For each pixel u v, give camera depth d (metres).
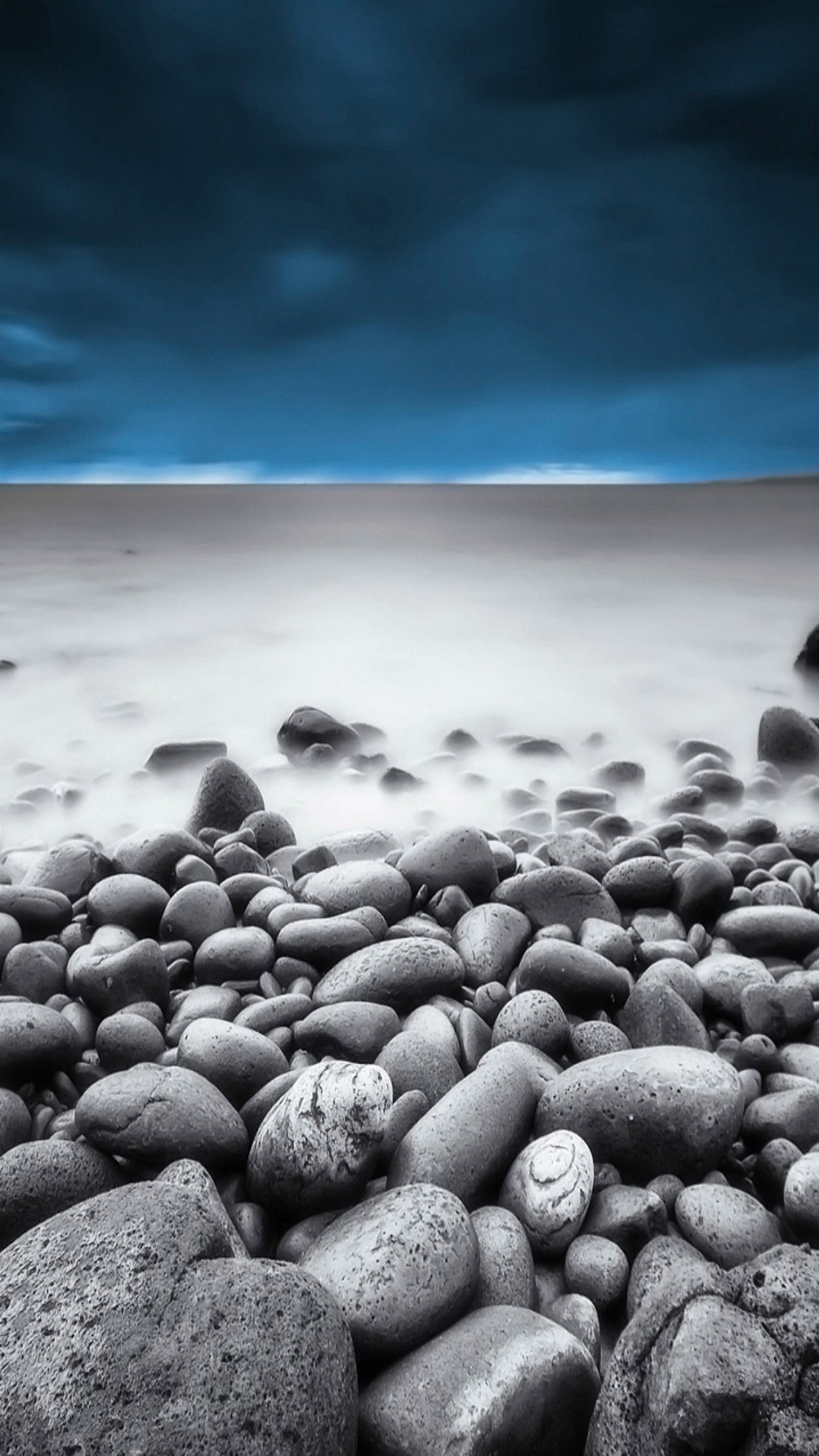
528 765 5.27
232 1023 2.20
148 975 2.40
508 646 9.03
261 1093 1.94
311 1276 1.34
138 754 5.68
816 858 3.54
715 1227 1.65
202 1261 1.33
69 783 4.64
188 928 2.72
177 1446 1.11
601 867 3.15
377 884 2.84
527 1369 1.31
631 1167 1.85
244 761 5.55
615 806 4.38
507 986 2.56
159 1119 1.78
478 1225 1.64
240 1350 1.20
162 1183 1.50
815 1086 2.01
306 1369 1.21
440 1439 1.24
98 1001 2.38
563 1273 1.65
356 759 5.17
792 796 4.49
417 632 9.74
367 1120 1.74
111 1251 1.32
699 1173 1.85
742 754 5.72
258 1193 1.75
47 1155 1.72
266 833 3.52
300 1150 1.71
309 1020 2.22
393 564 15.48
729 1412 1.19
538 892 2.85
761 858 3.46
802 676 7.48
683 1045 2.23
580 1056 2.21
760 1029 2.32
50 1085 2.15
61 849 3.17
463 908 2.81
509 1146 1.84
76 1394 1.15
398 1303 1.39
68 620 10.16
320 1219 1.70
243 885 2.94
